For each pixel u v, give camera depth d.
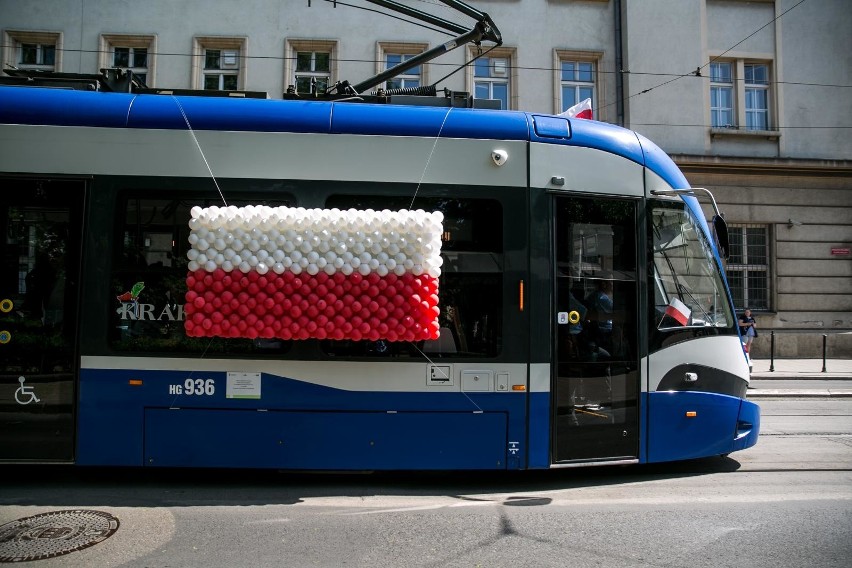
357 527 4.24
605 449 5.12
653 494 5.07
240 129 4.97
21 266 4.83
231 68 16.73
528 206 5.05
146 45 16.53
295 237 4.60
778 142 18.09
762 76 18.45
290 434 4.86
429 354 4.93
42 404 4.80
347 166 5.00
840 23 18.41
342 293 4.63
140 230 4.88
